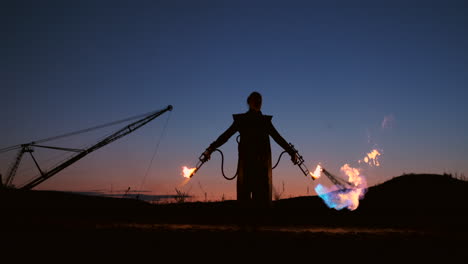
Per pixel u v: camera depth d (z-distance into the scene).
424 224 8.21
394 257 5.05
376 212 10.44
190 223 8.17
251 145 8.03
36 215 9.99
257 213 7.96
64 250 5.30
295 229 7.38
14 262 4.78
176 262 4.80
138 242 5.77
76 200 15.58
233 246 5.55
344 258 5.00
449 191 13.57
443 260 4.93
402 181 14.96
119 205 13.87
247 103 8.24
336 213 9.91
